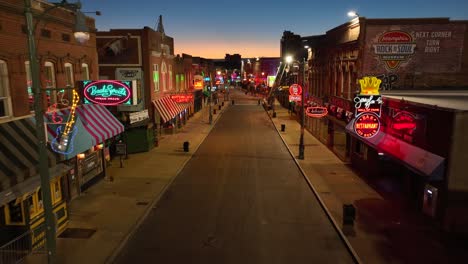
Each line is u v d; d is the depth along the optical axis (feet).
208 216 50.96
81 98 59.82
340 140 86.84
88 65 64.75
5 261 37.40
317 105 113.29
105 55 99.55
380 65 75.36
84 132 54.03
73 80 59.57
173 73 134.10
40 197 41.32
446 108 43.19
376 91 58.59
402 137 55.42
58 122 48.88
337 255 39.73
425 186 49.03
